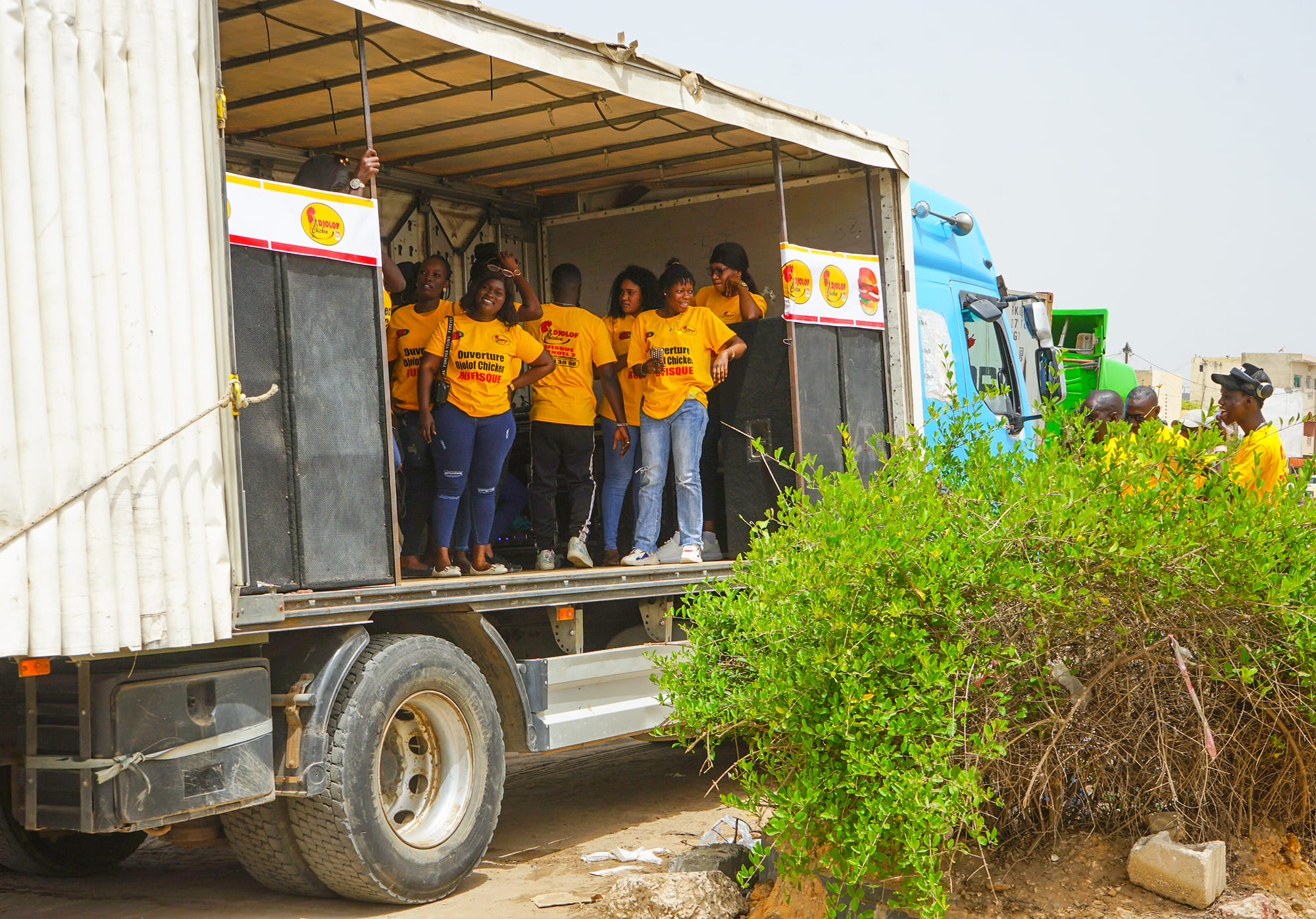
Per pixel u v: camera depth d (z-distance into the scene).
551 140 7.09
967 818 3.39
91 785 3.79
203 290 3.88
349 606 4.41
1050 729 3.78
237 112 6.51
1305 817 4.01
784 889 4.00
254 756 4.14
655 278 7.84
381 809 4.49
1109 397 6.26
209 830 4.63
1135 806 3.99
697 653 4.16
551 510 6.87
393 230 7.66
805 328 6.64
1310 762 3.96
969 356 8.62
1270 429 4.86
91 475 3.53
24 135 3.46
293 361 4.36
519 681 5.23
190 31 3.92
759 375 6.79
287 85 6.08
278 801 4.46
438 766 4.87
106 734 3.79
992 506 3.78
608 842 5.55
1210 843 3.72
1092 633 3.81
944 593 3.55
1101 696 3.88
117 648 3.55
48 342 3.47
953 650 3.40
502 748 5.07
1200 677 3.87
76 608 3.46
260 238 4.29
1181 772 3.92
